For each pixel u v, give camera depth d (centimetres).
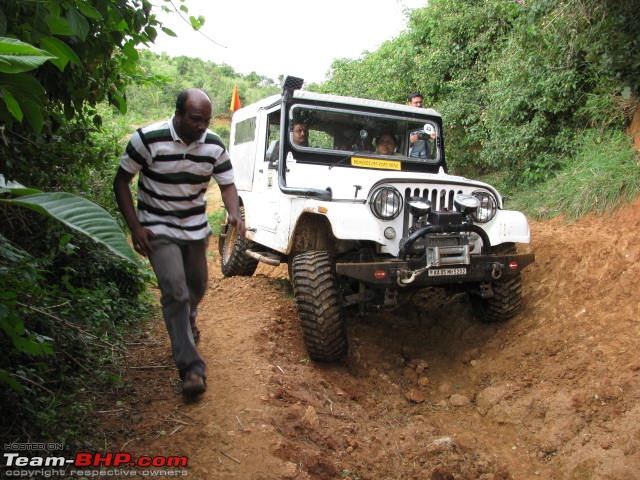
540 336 425
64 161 378
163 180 283
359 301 412
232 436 271
